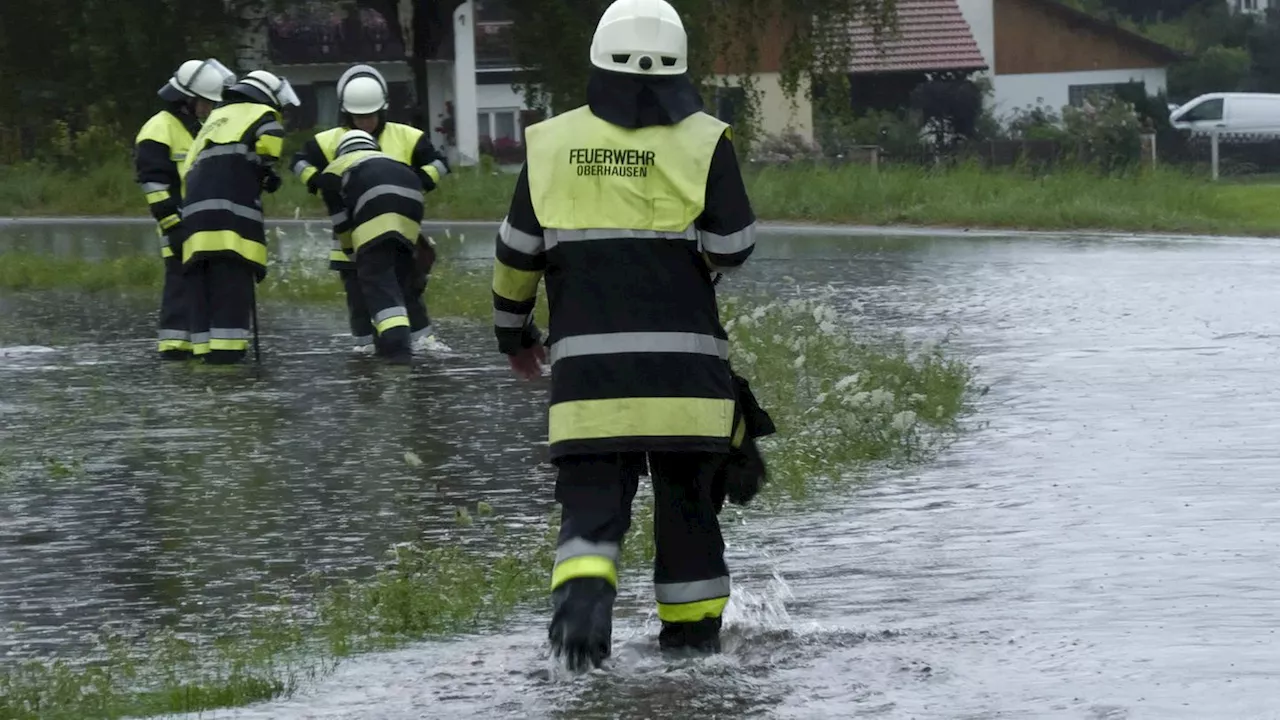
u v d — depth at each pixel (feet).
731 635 37.19
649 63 35.12
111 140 242.58
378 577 43.78
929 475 56.18
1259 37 527.81
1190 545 44.78
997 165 293.64
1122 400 70.38
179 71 91.56
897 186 211.00
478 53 418.72
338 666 35.99
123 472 59.72
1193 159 354.33
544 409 72.18
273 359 89.76
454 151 388.78
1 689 34.86
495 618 40.06
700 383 34.83
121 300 119.85
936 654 35.24
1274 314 101.76
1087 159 310.65
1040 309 106.63
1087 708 31.30
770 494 53.26
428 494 55.42
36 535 50.31
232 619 40.83
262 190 89.71
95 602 42.68
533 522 51.03
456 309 111.96
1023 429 64.23
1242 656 34.53
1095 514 49.08
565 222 35.04
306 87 391.86
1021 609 38.86
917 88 374.43
